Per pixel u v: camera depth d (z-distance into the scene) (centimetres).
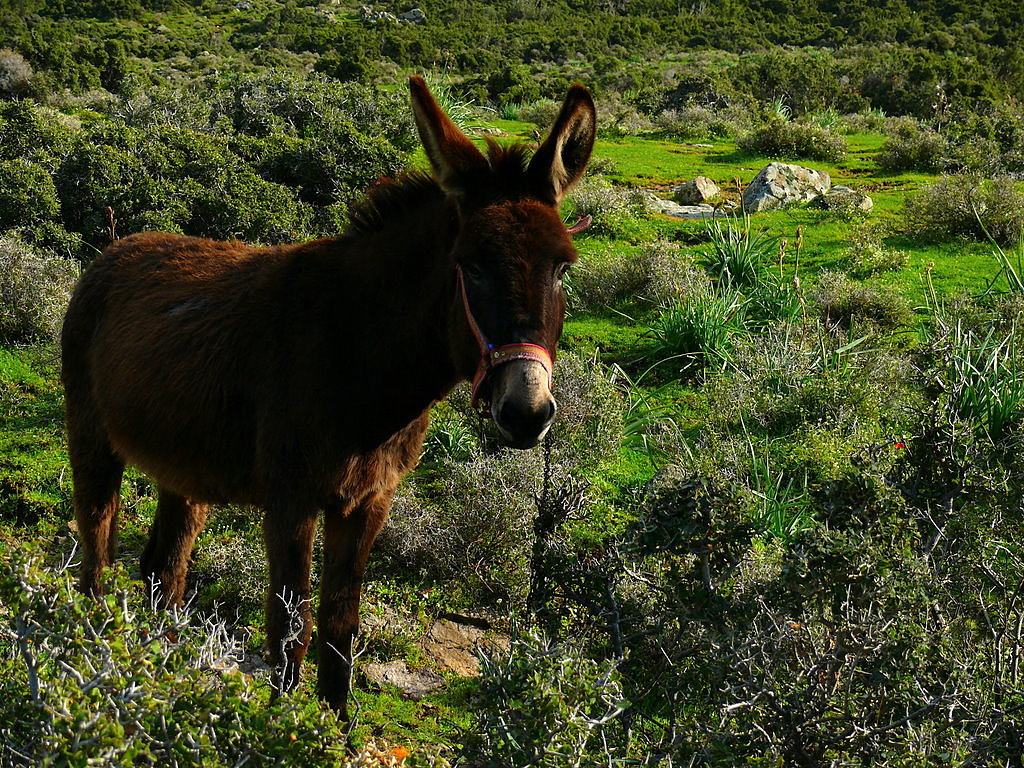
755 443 700
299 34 5741
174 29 7088
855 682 329
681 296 921
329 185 1135
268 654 354
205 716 230
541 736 267
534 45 6194
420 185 349
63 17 7400
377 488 359
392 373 339
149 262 424
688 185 1402
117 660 227
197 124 1345
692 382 821
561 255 304
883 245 1159
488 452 655
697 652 346
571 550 394
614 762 290
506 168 318
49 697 215
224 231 995
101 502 434
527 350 291
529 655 283
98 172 977
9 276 795
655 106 2933
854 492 346
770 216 1280
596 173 1538
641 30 7088
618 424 694
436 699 427
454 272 319
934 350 473
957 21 7138
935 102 2733
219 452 370
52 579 241
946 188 1218
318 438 338
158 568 433
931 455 377
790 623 354
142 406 385
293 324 345
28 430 657
